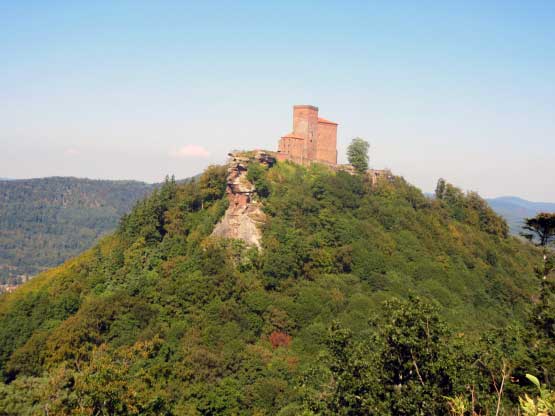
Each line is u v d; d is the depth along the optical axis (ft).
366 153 498.28
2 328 325.83
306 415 132.57
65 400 170.19
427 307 124.77
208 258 337.52
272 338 289.74
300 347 280.72
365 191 458.09
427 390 110.73
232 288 312.91
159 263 360.07
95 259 395.34
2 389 176.55
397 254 387.55
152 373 234.38
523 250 505.25
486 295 384.06
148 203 418.31
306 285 330.34
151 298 312.29
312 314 304.71
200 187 412.36
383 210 436.76
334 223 390.01
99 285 359.66
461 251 426.51
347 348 140.36
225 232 373.61
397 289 344.90
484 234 488.02
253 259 349.20
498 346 143.02
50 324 325.62
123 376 193.88
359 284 346.33
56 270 422.00
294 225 379.96
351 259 364.99
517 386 130.62
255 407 230.48
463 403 79.05
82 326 285.84
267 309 304.71
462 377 114.11
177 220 391.04
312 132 468.34
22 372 275.59
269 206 386.52
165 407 197.88
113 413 166.81
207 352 254.88
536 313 171.42
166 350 259.19
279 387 239.09
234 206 383.65
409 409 109.70
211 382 238.68
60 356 269.85
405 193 485.97
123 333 285.43
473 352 133.80
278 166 433.07
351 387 127.85
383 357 124.57
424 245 412.57
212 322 287.28
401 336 117.91
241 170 394.32
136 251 377.50
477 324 312.50
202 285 310.86
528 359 146.20
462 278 386.73
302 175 437.58
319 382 147.84
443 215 484.33
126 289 333.01
